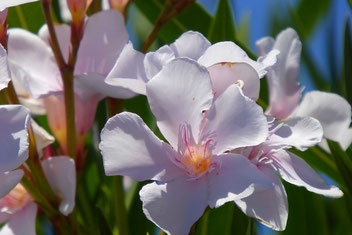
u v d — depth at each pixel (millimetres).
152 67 311
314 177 318
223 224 356
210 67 306
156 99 303
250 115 298
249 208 308
